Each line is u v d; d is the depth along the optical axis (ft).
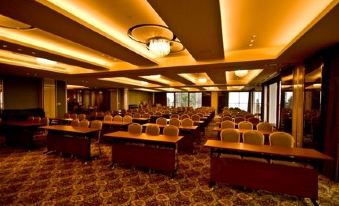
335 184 12.20
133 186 11.69
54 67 26.86
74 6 10.94
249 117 27.78
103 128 22.80
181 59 21.70
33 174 13.35
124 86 54.70
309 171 9.84
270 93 36.78
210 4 8.78
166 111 42.09
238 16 12.02
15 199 10.12
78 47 18.84
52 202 9.87
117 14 11.94
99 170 14.15
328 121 13.65
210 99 72.33
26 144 20.45
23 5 9.02
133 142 15.10
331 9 8.66
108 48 15.84
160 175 13.32
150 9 11.35
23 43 15.40
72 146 17.16
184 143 19.33
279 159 11.27
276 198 10.48
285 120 23.40
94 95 71.92
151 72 26.22
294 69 20.59
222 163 11.39
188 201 10.12
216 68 23.04
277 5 10.72
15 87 31.30
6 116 28.50
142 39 15.89
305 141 17.47
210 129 33.35
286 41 16.47
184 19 10.31
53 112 36.45
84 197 10.39
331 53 13.92
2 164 15.38
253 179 10.75
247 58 19.12
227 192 11.06
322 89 14.47
